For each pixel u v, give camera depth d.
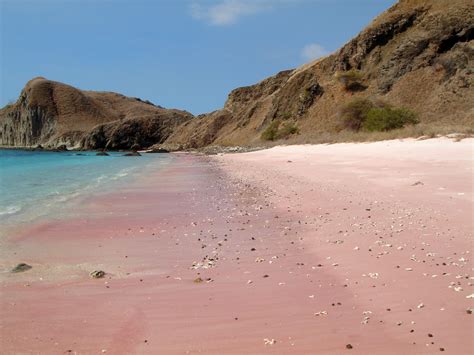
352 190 15.63
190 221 12.49
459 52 62.38
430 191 13.66
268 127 89.00
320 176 21.34
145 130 155.88
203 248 9.47
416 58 68.19
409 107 62.91
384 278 6.71
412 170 19.20
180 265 8.26
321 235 9.84
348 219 11.13
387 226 9.98
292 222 11.52
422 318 5.27
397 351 4.56
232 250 9.16
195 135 123.94
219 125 122.50
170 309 6.02
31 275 7.78
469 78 58.66
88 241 10.44
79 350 4.89
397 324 5.16
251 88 127.94
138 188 21.16
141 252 9.33
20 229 11.80
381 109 56.06
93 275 7.66
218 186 21.09
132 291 6.84
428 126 46.28
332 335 4.99
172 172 32.00
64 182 25.11
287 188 18.14
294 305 5.94
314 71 91.12
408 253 7.86
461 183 14.48
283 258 8.31
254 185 20.42
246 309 5.90
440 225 9.61
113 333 5.31
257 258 8.43
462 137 31.22
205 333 5.22
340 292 6.30
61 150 144.75
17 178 28.27
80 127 190.75
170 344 4.97
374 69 77.25
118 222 12.66
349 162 27.53
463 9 67.12
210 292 6.64
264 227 11.19
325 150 42.97
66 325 5.57
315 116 79.38
